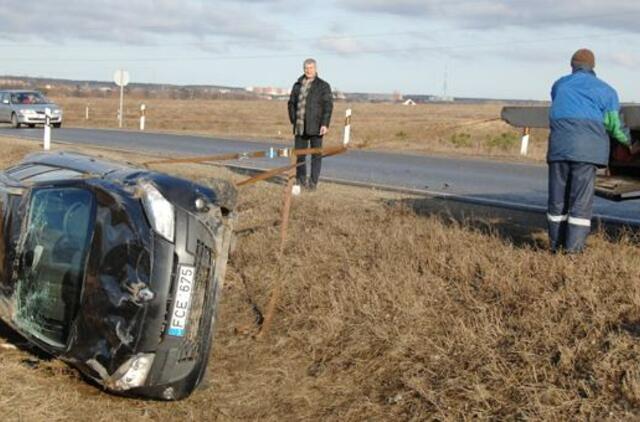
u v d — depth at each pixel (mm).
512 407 4871
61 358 5180
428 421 5023
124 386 4945
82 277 5133
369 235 8117
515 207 10227
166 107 71938
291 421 5281
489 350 5422
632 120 6602
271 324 6785
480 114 62812
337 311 6477
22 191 5805
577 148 6559
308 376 5887
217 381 5859
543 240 7723
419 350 5711
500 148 23391
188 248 4992
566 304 5781
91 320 4969
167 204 4984
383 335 5969
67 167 5996
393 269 7020
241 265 8070
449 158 19062
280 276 7512
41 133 26953
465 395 5113
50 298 5348
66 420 4934
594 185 6777
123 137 25031
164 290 4895
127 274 4895
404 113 66000
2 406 4852
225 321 7074
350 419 5242
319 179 13320
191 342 5086
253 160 16797
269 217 9578
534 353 5297
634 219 9383
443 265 6938
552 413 4656
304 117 11625
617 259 6547
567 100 6637
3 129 29938
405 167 16297
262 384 5805
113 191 5152
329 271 7406
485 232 8156
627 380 4703
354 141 26094
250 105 86188
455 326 5828
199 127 36938
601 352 5059
